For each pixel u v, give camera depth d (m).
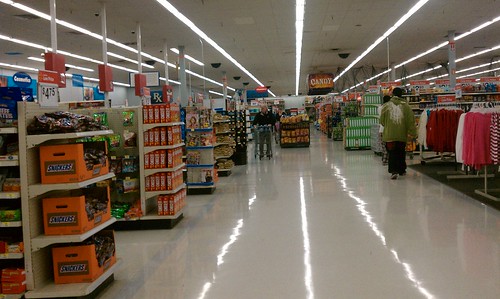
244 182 9.20
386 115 8.37
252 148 18.50
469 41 17.34
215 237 5.00
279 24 12.99
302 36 15.09
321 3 10.80
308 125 17.94
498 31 15.39
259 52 18.27
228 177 10.07
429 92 13.34
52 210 3.30
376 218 5.48
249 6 10.80
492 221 5.08
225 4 10.54
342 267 3.79
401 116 8.23
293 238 4.77
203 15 11.55
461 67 26.69
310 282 3.48
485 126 5.94
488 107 6.29
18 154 3.25
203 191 8.02
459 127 6.43
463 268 3.64
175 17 11.65
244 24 12.80
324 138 22.81
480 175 8.12
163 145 5.59
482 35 16.05
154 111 5.61
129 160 5.70
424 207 5.96
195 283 3.58
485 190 6.39
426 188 7.37
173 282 3.63
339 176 9.25
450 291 3.19
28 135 3.24
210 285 3.52
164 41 14.87
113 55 17.69
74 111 5.82
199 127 7.91
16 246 3.23
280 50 17.98
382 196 6.86
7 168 3.39
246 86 35.69
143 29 13.04
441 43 17.48
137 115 5.71
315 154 14.49
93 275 3.37
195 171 7.95
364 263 3.87
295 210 6.17
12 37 13.61
